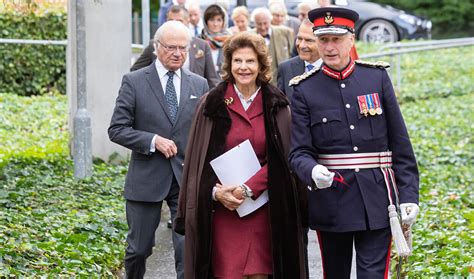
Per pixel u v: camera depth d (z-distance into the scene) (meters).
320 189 7.43
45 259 9.59
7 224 10.66
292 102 7.52
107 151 16.20
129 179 8.97
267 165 7.48
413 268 9.72
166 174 8.90
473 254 9.88
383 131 7.45
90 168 14.55
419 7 43.28
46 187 13.59
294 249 7.47
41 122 20.72
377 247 7.41
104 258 10.27
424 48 24.19
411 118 21.14
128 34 16.30
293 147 7.40
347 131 7.38
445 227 11.55
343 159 7.39
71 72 16.41
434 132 19.52
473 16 43.31
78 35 14.34
